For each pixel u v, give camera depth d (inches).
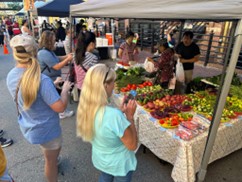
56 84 84.8
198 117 95.0
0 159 44.6
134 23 460.4
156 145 96.7
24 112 64.7
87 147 119.9
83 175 98.0
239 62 269.4
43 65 118.3
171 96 117.7
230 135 95.0
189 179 81.6
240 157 110.0
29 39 61.5
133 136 54.3
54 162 78.0
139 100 111.1
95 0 123.3
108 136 52.3
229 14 56.9
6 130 138.3
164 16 75.2
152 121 95.0
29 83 58.0
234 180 94.4
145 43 441.1
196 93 127.2
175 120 91.9
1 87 222.1
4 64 321.4
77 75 135.0
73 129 139.6
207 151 75.7
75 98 179.5
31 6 411.8
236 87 125.6
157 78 155.9
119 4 95.7
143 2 84.7
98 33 455.8
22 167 104.0
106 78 51.5
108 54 361.4
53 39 120.9
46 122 66.4
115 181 63.7
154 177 96.7
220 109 68.8
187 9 66.9
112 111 51.9
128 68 174.4
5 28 574.6
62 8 238.2
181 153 79.1
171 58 153.3
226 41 286.5
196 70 283.1
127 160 58.8
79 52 128.1
